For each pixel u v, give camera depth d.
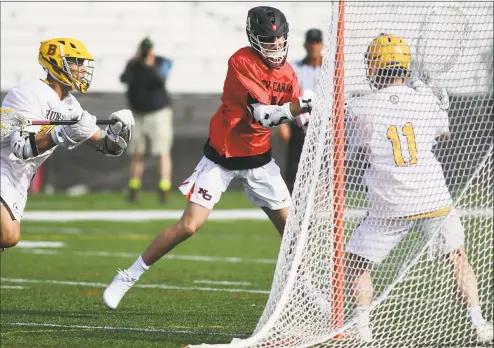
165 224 42.47
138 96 49.44
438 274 16.83
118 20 69.94
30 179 17.89
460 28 16.70
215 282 25.50
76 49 17.45
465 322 16.41
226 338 16.94
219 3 71.75
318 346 15.67
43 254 32.44
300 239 15.68
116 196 56.28
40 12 69.06
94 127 17.83
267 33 16.73
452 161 17.09
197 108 59.44
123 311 20.41
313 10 71.56
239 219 45.38
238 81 17.09
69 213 47.16
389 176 16.64
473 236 16.86
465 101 16.95
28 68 68.06
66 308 20.89
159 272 27.72
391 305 16.66
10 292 23.70
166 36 70.31
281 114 16.72
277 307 15.48
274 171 18.16
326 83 15.73
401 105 16.70
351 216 16.62
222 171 17.84
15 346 16.09
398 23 16.55
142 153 51.16
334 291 15.88
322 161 15.86
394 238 16.81
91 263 30.00
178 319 19.25
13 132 16.91
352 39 16.39
